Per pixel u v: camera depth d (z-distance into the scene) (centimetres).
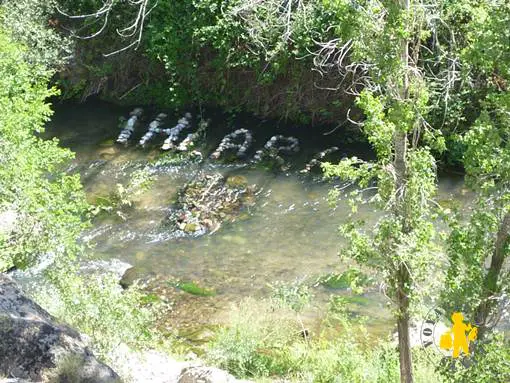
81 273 1775
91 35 2606
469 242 1016
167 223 1981
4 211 1592
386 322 1595
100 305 1219
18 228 1455
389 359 1334
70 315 1217
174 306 1670
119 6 2556
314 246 1878
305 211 2022
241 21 2372
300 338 1535
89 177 2194
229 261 1836
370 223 1930
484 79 1975
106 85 2642
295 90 2414
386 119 1035
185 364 1339
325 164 1084
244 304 1600
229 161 2258
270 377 1380
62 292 1266
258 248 1881
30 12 2489
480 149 985
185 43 2472
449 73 1805
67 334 801
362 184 1081
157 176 2189
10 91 1642
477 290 1008
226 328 1580
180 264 1825
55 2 2559
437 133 1102
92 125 2488
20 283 1634
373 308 1641
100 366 790
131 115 2512
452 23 1722
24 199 1418
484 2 1013
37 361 764
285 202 2062
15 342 766
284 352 1448
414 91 1029
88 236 1925
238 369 1406
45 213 1406
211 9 2378
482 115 988
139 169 2227
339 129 2389
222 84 2502
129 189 2097
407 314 1098
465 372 998
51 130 2456
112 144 2367
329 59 2317
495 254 1027
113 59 2611
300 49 2311
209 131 2412
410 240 1021
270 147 2303
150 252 1872
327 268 1791
